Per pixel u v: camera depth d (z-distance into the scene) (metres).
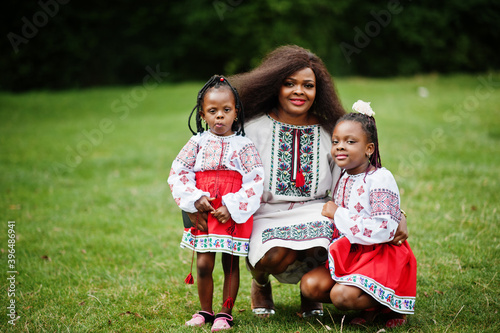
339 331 2.94
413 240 4.36
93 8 19.05
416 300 3.35
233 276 3.09
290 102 3.21
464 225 4.64
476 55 20.73
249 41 19.34
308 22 19.22
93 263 4.27
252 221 3.11
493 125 9.76
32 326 3.10
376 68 21.17
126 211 5.79
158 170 7.78
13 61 18.25
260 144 3.25
